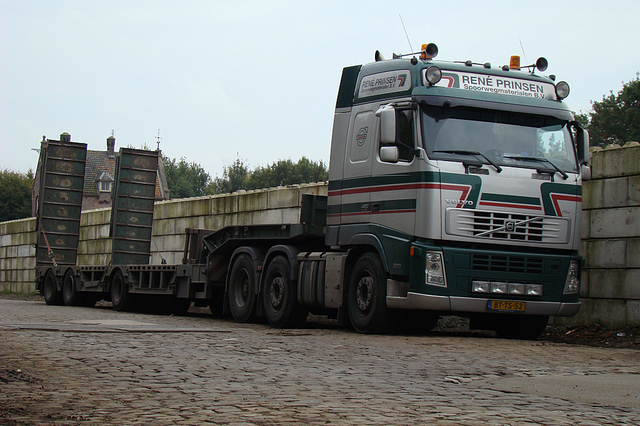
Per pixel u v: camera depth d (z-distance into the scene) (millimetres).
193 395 5641
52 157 22578
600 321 12633
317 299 12273
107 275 19266
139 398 5496
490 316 12289
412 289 10398
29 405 5203
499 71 11180
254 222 19516
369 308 11219
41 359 7574
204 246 15984
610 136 56469
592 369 7617
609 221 12602
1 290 34594
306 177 98438
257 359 7926
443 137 10562
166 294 16891
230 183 111312
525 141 10922
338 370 7180
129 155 21516
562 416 5059
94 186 87312
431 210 10312
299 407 5184
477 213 10461
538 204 10727
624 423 4883
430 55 11312
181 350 8609
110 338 9742
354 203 11672
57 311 17000
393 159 10602
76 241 22953
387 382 6465
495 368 7527
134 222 21656
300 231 12711
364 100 11750
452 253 10359
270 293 13297
